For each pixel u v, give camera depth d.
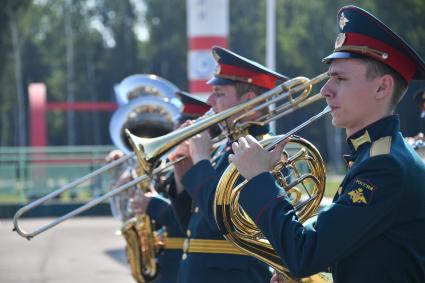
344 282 4.58
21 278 15.78
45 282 15.24
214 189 6.52
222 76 7.41
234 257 7.03
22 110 75.31
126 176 8.92
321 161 5.52
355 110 4.62
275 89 6.61
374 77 4.60
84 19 77.38
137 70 77.12
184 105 9.21
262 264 7.03
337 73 4.67
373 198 4.38
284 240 4.52
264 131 7.00
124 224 9.01
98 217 27.44
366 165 4.48
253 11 70.19
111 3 77.19
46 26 79.88
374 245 4.46
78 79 78.06
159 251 8.92
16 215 7.14
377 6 26.16
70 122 75.62
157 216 8.62
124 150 9.73
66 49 79.12
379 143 4.55
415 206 4.45
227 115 6.43
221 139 6.90
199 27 23.38
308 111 54.41
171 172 8.67
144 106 9.73
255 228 5.27
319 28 61.03
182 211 7.91
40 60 80.69
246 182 4.76
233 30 69.75
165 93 10.70
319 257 4.41
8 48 68.25
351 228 4.38
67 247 20.41
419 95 8.01
